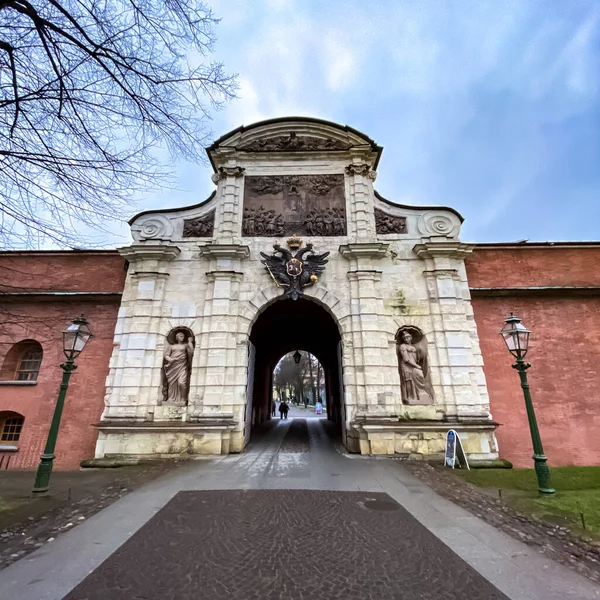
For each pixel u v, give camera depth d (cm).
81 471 1127
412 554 513
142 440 1308
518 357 955
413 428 1302
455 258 1569
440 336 1457
